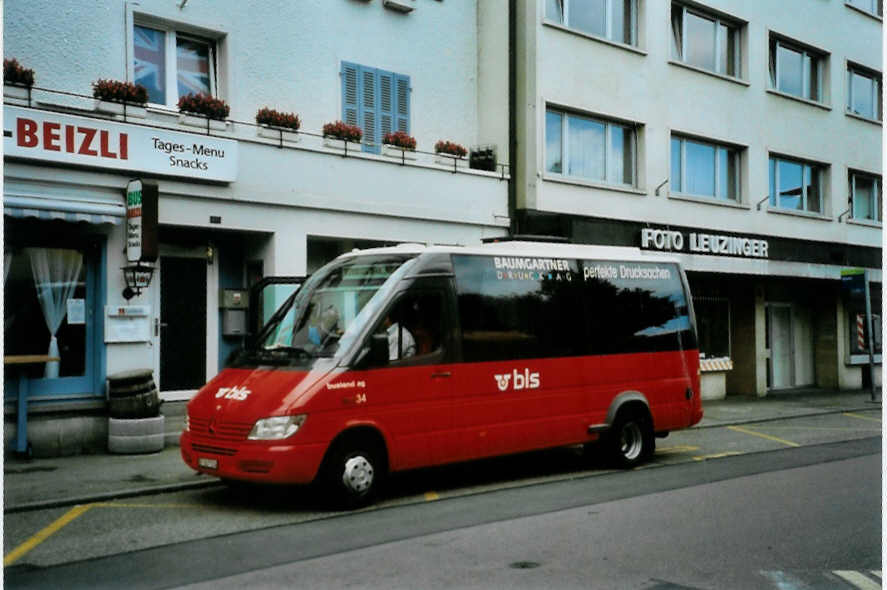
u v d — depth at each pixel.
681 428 12.21
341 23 15.06
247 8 13.84
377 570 6.43
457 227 15.95
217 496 9.31
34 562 6.71
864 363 26.28
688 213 20.83
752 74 22.84
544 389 10.55
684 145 21.19
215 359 13.44
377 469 8.95
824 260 24.50
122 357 11.99
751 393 22.94
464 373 9.78
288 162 13.43
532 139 17.00
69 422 11.41
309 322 9.48
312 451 8.39
